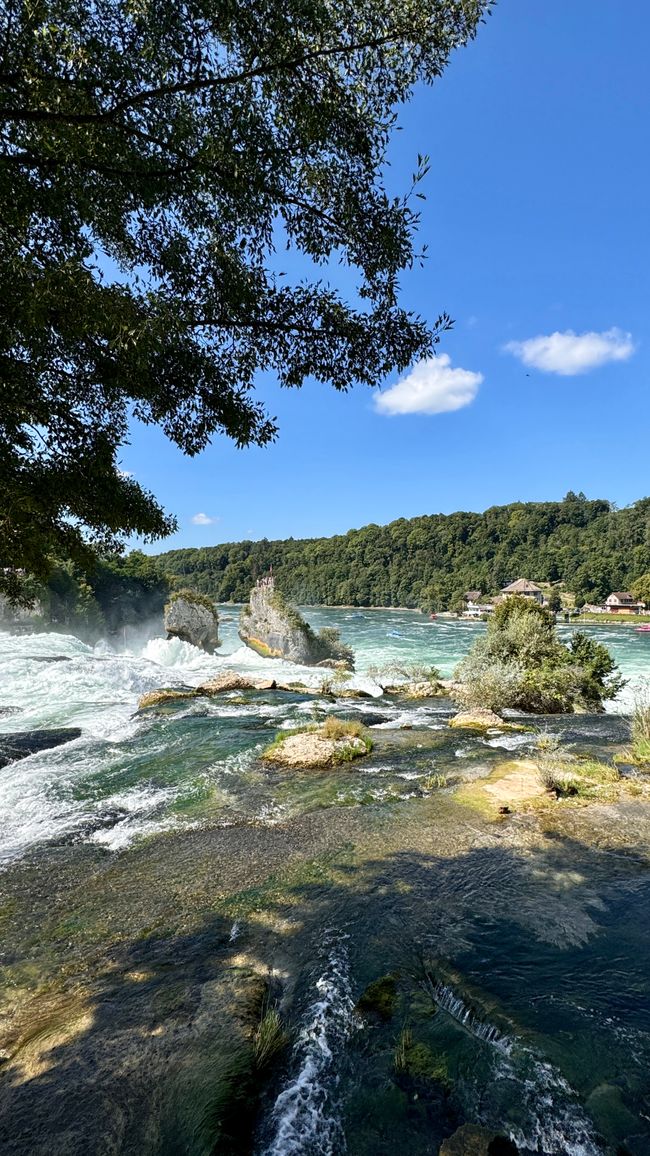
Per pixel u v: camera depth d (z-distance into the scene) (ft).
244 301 14.97
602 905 14.69
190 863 18.12
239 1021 10.38
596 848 18.19
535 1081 9.02
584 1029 10.14
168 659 118.52
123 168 11.94
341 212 14.34
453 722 39.83
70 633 157.48
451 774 26.96
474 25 11.93
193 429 17.39
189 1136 7.93
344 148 13.34
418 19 11.60
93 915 15.05
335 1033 10.21
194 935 13.87
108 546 19.39
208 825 21.50
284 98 12.16
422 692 61.00
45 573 17.13
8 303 10.91
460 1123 8.32
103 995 11.51
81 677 65.21
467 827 20.21
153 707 48.91
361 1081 9.16
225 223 14.48
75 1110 8.48
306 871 17.13
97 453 15.28
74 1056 9.64
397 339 15.93
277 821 21.63
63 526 17.38
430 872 16.75
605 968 12.03
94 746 34.63
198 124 11.89
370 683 70.74
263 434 17.85
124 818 22.50
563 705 49.85
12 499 13.88
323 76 12.07
